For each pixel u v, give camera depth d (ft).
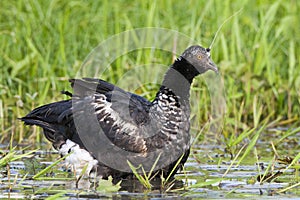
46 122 40.68
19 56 57.93
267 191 34.24
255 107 50.49
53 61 57.47
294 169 39.34
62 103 40.70
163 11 61.87
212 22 60.34
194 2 63.26
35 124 40.91
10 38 59.57
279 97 54.65
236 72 53.67
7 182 35.94
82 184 36.11
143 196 33.42
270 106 53.93
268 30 60.08
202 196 33.30
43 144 46.16
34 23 59.88
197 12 61.87
